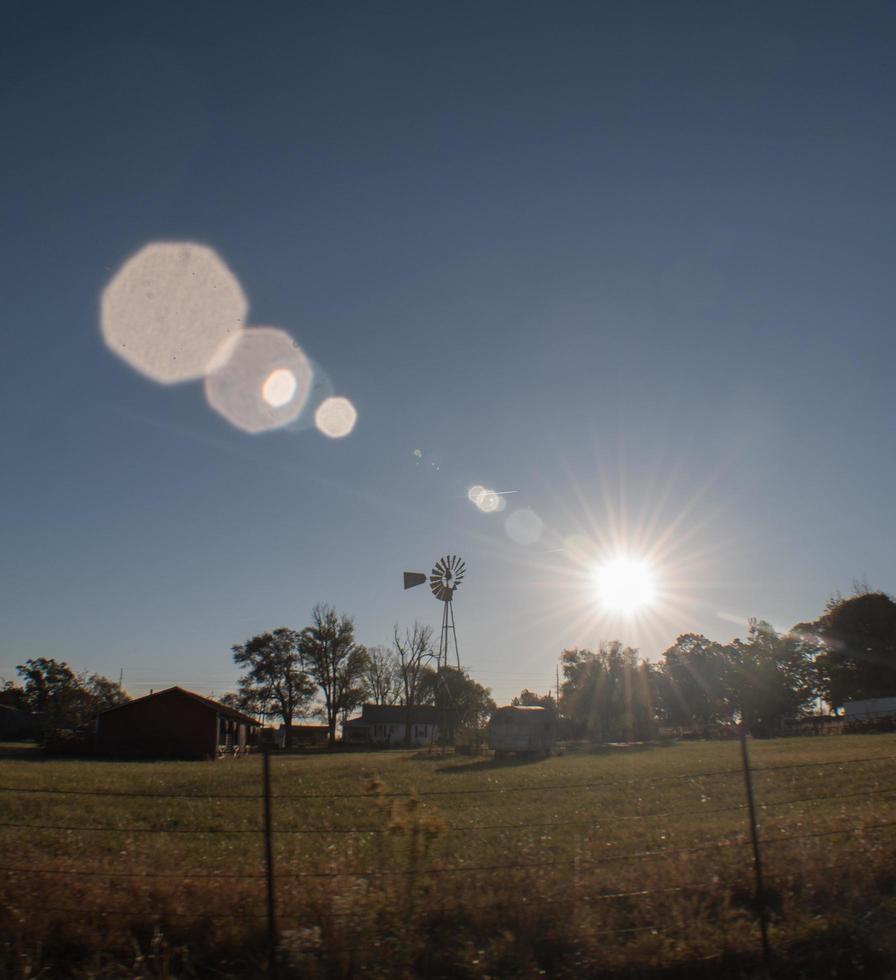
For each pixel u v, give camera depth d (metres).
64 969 7.13
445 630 70.12
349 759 57.91
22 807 20.80
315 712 103.50
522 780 29.66
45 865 8.70
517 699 117.00
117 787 28.30
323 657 98.88
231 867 10.11
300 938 6.95
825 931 8.12
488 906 7.79
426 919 7.61
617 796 21.30
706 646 112.62
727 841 11.08
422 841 7.76
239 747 74.06
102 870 8.54
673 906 8.15
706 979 7.54
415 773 37.16
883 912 8.73
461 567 70.81
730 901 8.86
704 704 108.56
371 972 6.84
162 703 64.06
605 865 9.45
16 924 7.36
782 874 9.16
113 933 7.36
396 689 112.94
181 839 13.50
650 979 7.39
